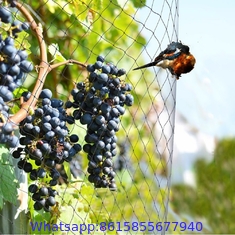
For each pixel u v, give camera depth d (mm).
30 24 1229
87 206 1463
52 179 1230
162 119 2096
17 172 1319
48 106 1187
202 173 2641
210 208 2645
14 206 1329
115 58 1918
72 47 1666
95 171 1260
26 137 1185
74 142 1234
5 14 1106
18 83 1138
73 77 1668
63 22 1618
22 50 1157
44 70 1218
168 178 1488
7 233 1326
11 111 1260
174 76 1328
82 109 1235
